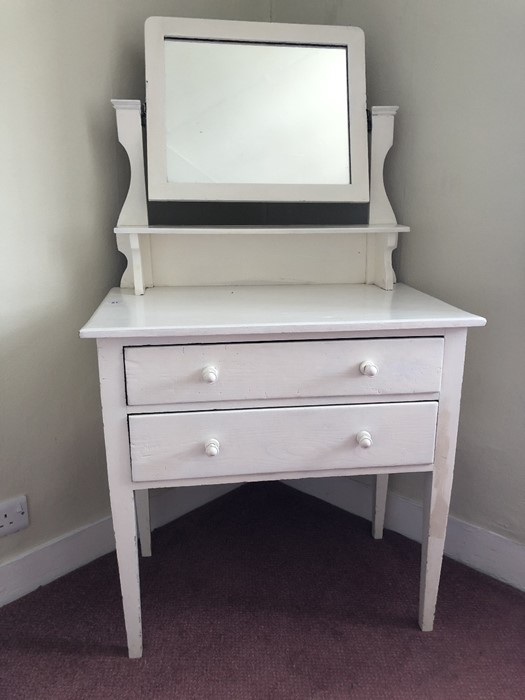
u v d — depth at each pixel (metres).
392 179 1.44
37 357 1.29
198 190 1.28
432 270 1.40
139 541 1.51
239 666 1.15
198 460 1.04
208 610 1.30
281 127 1.32
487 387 1.36
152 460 1.03
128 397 0.99
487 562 1.42
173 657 1.17
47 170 1.23
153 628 1.24
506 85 1.19
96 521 1.48
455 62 1.26
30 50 1.16
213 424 1.03
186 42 1.27
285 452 1.06
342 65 1.33
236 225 1.46
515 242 1.25
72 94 1.24
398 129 1.39
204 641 1.21
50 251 1.26
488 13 1.19
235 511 1.71
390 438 1.08
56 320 1.31
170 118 1.27
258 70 1.31
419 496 1.54
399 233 1.45
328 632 1.24
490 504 1.40
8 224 1.19
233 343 0.99
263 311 1.09
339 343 1.01
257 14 1.55
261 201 1.31
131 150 1.27
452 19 1.24
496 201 1.26
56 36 1.19
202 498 1.73
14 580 1.33
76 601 1.33
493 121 1.23
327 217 1.49
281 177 1.32
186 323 0.98
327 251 1.42
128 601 1.12
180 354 0.98
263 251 1.40
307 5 1.51
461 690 1.09
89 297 1.35
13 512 1.31
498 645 1.20
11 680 1.11
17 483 1.31
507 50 1.18
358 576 1.42
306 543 1.55
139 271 1.28
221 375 1.00
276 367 1.01
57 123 1.22
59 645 1.20
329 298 1.24
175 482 1.05
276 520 1.66
